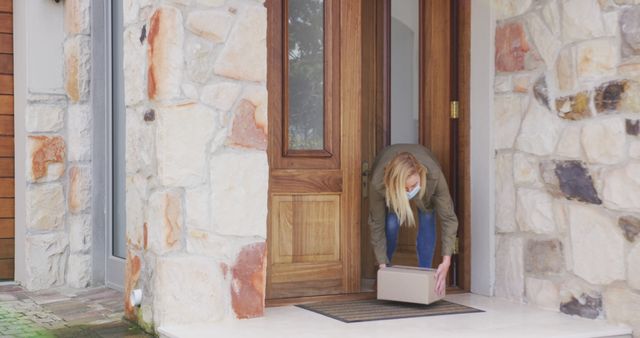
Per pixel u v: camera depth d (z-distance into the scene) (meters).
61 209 5.84
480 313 4.59
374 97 5.41
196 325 4.14
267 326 4.12
